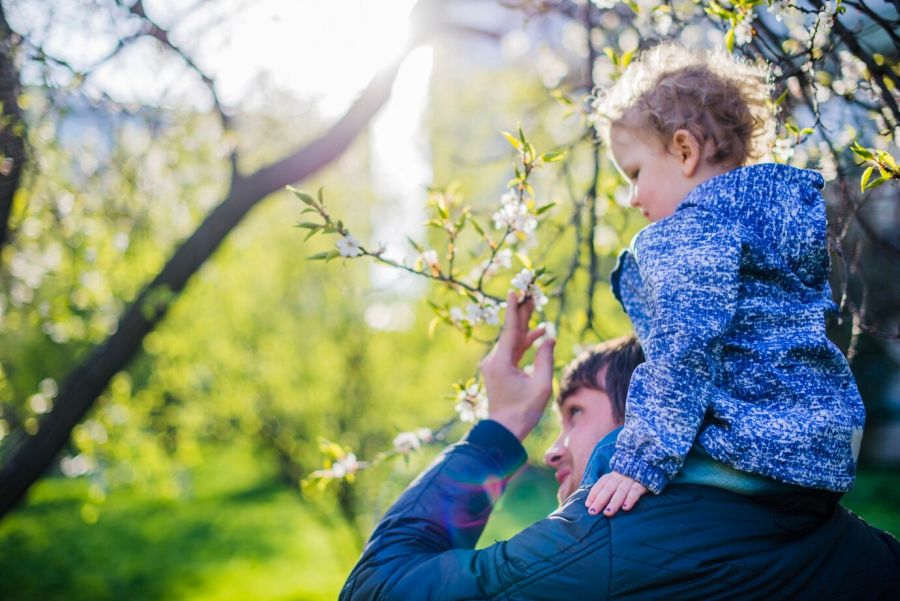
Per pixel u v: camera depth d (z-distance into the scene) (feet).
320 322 20.38
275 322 20.40
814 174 3.78
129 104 8.92
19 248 9.58
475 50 19.51
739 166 4.01
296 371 19.99
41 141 7.89
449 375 20.20
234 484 35.68
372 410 19.56
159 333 18.71
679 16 5.66
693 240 3.48
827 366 3.41
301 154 10.14
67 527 28.45
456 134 19.74
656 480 3.16
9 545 26.09
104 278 12.53
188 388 19.31
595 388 4.07
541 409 4.11
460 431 14.62
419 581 3.33
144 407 17.89
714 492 3.17
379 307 20.44
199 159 11.76
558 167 7.29
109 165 10.34
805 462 3.11
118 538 27.55
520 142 4.69
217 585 22.91
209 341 19.98
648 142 4.08
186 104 9.61
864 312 4.68
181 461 19.34
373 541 3.66
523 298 4.35
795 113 5.46
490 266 5.05
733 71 4.16
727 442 3.15
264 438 20.08
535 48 12.99
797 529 3.15
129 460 17.28
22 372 12.82
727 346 3.38
